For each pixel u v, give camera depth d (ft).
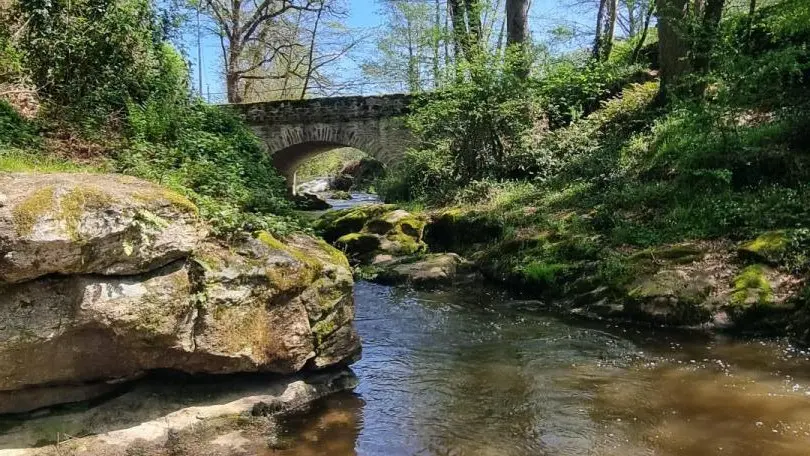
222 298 15.89
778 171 32.01
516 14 59.16
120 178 16.34
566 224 35.47
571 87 55.77
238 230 17.42
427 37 82.64
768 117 37.52
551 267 31.24
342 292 19.01
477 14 61.77
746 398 17.84
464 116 50.19
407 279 34.81
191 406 16.02
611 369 20.88
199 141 28.25
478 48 53.26
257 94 117.39
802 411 16.83
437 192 53.62
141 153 23.99
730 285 25.72
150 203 14.82
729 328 24.43
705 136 35.32
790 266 25.54
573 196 40.04
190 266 15.65
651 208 34.30
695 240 29.71
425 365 21.71
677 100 40.27
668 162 37.83
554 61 59.93
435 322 27.43
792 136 33.37
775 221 28.53
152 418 15.30
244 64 108.99
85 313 13.84
